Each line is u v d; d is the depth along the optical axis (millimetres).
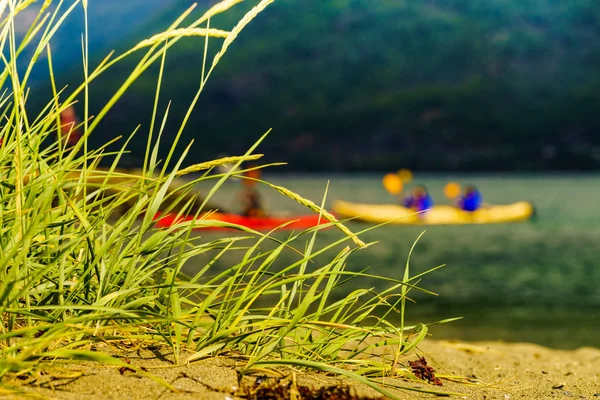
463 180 117438
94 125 1712
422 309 8586
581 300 9938
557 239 21422
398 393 2250
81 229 2115
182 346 2268
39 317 1893
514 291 10961
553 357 4883
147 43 1781
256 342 2371
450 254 17234
